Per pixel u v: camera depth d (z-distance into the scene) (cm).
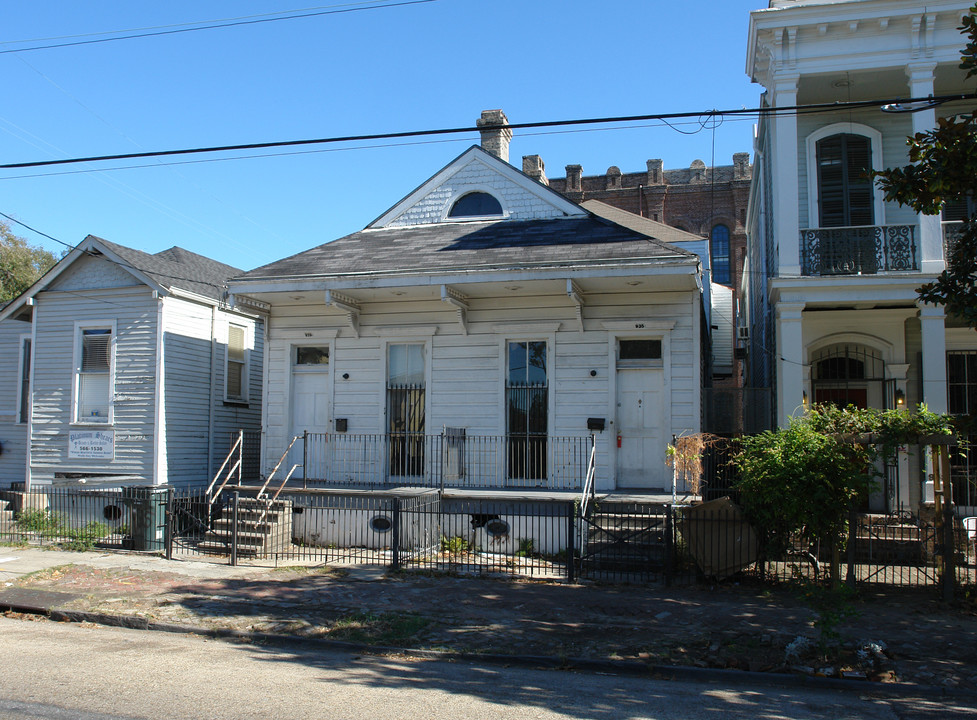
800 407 1290
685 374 1395
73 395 1694
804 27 1334
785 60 1353
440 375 1523
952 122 869
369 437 1546
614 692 659
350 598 1000
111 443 1653
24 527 1534
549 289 1416
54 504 1596
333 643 809
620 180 3712
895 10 1291
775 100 1360
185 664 724
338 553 1310
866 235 1378
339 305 1490
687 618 898
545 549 1288
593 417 1430
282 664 733
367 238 1691
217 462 1809
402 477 1523
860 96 1454
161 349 1644
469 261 1418
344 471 1553
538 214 1645
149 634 867
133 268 1644
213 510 1486
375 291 1461
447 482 1490
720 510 1076
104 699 604
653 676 718
